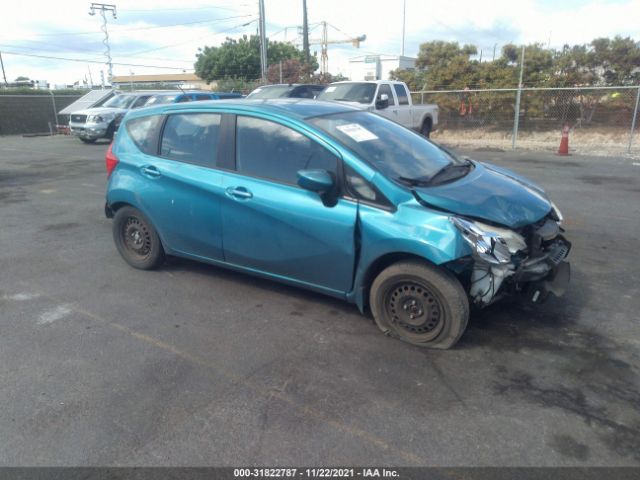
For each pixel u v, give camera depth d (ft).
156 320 13.71
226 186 14.02
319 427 9.38
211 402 10.15
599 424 9.35
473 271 11.59
